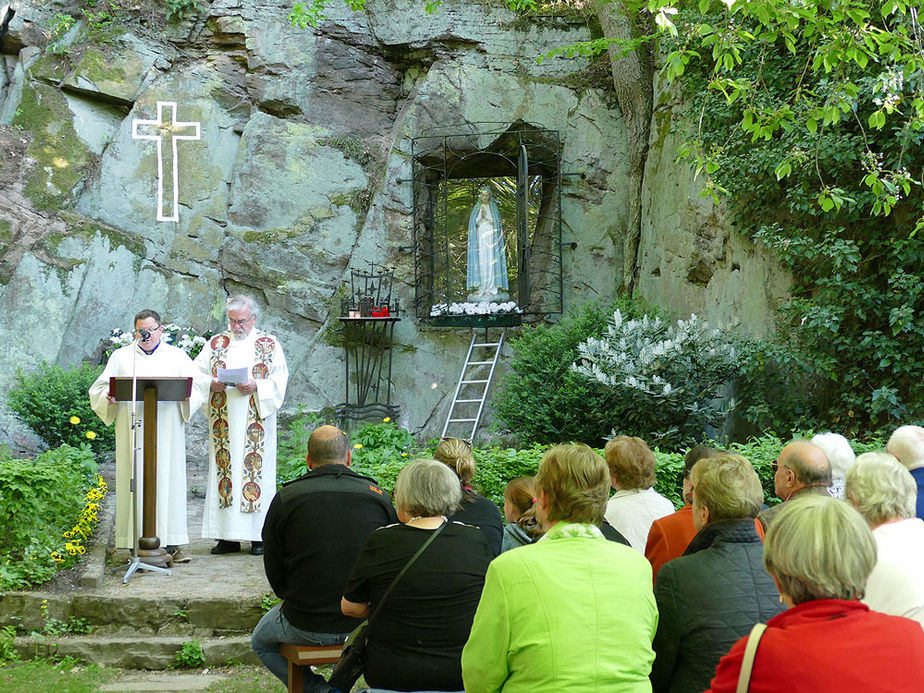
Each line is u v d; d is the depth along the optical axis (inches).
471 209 553.6
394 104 562.3
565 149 536.1
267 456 300.2
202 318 525.0
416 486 136.5
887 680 74.4
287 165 541.6
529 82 538.9
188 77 544.4
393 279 536.7
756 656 77.5
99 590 247.6
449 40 544.7
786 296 384.5
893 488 118.2
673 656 109.7
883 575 113.5
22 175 510.0
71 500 288.2
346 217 542.9
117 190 526.9
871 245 360.8
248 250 531.8
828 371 357.1
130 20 542.9
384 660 131.9
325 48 552.1
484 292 536.1
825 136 348.2
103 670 222.4
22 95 522.6
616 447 163.9
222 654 228.7
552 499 107.7
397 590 132.2
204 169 538.9
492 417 520.4
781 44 386.6
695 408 375.9
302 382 524.4
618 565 104.2
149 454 271.3
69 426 448.5
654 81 509.0
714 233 435.2
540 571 101.9
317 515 170.1
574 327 447.8
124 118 538.0
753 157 382.3
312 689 179.3
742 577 110.2
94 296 505.7
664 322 425.7
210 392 299.0
